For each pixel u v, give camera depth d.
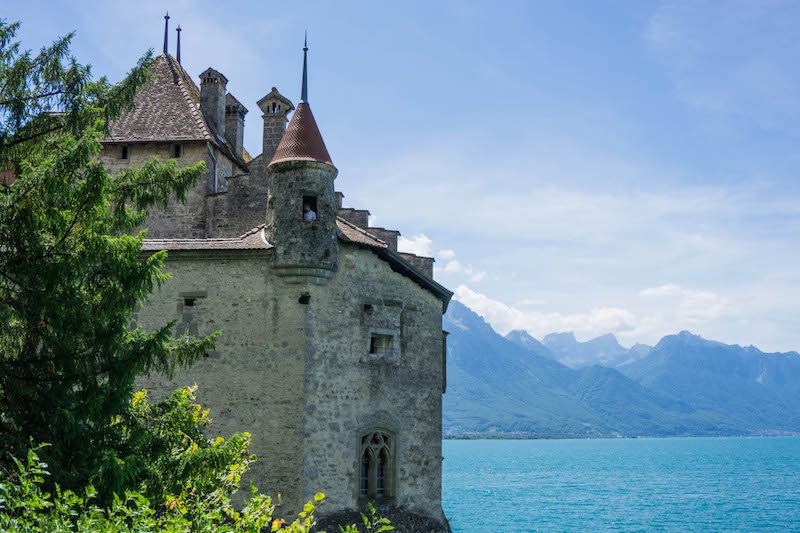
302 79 28.47
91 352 17.03
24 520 10.06
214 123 36.91
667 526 59.09
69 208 16.73
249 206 33.78
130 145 34.47
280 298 25.88
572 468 140.50
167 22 40.28
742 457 189.38
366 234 28.78
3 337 17.03
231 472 17.19
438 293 29.84
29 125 18.27
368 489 26.67
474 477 115.19
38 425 16.50
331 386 25.92
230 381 25.50
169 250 26.00
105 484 15.32
